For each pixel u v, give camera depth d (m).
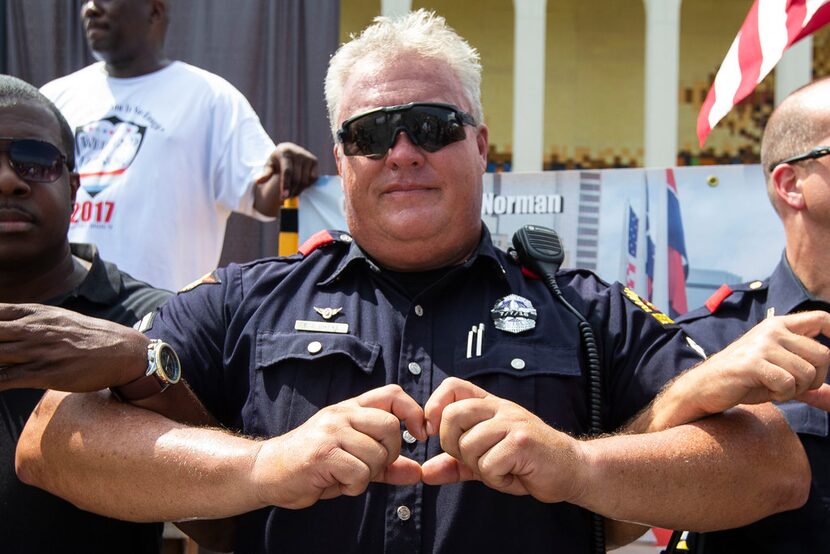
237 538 1.99
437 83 2.04
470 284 2.09
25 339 1.70
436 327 2.01
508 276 2.08
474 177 2.06
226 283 2.11
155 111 3.40
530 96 5.95
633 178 3.08
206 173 3.41
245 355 2.01
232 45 4.51
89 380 1.74
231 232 4.26
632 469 1.68
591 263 3.08
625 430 1.92
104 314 2.24
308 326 2.00
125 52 3.43
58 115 2.30
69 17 4.60
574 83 8.04
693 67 8.08
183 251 3.33
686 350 2.03
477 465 1.63
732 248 3.03
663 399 1.86
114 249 3.27
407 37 2.09
